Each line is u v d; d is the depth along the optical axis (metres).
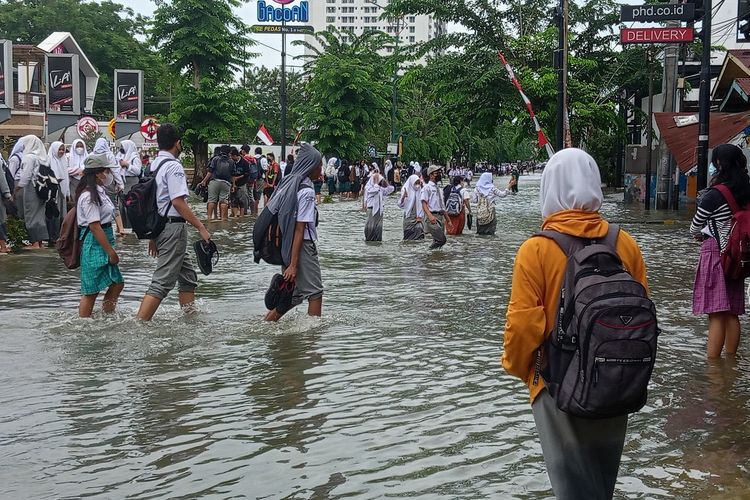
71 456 4.72
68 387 6.08
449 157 70.00
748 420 5.34
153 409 5.57
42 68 46.16
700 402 5.74
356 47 53.62
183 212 8.16
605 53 34.12
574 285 3.09
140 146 49.44
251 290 10.49
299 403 5.71
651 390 6.04
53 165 15.16
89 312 8.47
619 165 44.75
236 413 5.49
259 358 6.93
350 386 6.12
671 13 18.98
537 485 4.31
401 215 27.36
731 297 6.81
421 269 12.68
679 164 21.33
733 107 19.80
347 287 10.78
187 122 41.03
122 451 4.80
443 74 32.69
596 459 3.29
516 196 42.22
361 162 46.34
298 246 8.03
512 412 5.54
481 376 6.41
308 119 47.88
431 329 8.11
